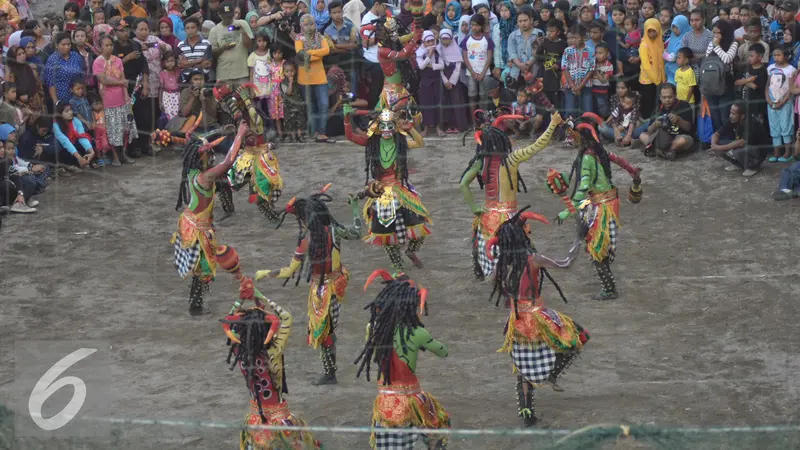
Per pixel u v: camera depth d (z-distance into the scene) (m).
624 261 17.58
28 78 22.45
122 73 23.77
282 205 20.94
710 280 16.58
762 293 15.97
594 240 15.66
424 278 17.00
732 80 22.36
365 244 18.69
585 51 24.06
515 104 24.84
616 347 14.34
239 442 12.04
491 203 16.02
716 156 22.81
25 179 21.16
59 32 23.53
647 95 24.19
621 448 11.67
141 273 17.69
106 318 15.80
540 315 12.24
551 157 23.47
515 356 12.31
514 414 12.61
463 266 17.47
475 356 14.23
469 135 25.27
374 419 11.41
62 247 18.92
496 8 25.73
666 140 22.80
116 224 20.14
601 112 24.47
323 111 25.27
